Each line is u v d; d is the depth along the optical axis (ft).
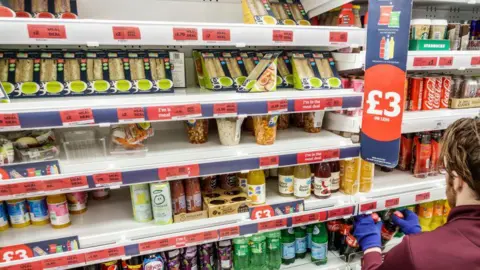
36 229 5.44
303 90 6.48
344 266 6.95
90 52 5.83
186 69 7.29
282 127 7.41
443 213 8.27
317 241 6.87
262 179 6.19
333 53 7.17
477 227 3.05
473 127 3.16
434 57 6.61
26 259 4.96
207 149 5.90
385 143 5.98
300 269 6.79
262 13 6.31
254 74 6.24
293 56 6.85
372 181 7.02
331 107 6.07
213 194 6.41
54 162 4.96
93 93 5.41
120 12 6.79
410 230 6.22
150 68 5.90
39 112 4.48
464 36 7.51
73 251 5.15
